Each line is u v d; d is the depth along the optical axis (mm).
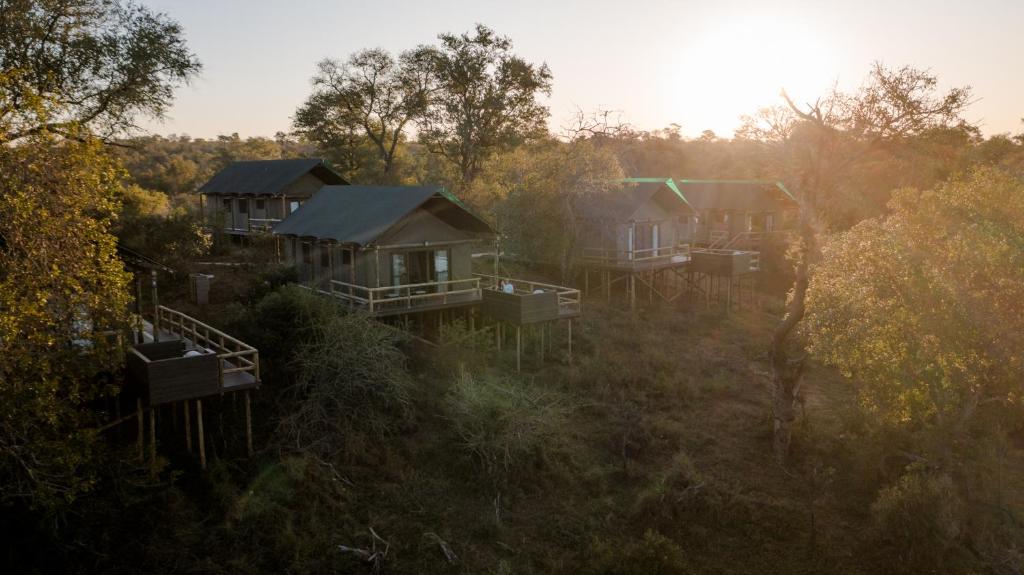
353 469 18734
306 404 20219
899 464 20438
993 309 16312
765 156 23109
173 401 16672
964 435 19312
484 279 33250
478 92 52094
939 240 18156
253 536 15602
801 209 21672
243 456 18438
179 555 14617
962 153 26156
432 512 17656
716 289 43656
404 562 15727
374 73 51594
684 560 16047
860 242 19672
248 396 18266
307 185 38656
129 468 16094
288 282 27281
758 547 17375
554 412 21750
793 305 21750
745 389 27562
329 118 52875
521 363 27422
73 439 13234
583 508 18656
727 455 21875
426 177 54469
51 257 12172
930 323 16812
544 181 37406
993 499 18328
